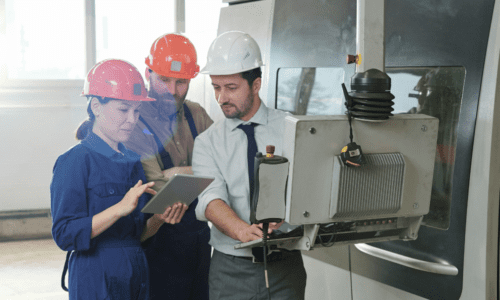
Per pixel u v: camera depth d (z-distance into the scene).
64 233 1.44
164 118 2.06
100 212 1.52
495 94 1.42
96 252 1.51
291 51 2.24
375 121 1.17
